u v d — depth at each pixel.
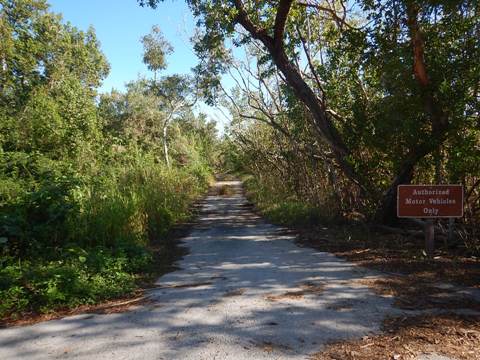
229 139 36.25
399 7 8.03
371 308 4.64
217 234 11.37
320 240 9.40
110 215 9.11
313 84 13.79
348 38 9.54
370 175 10.48
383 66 8.68
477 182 7.73
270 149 24.12
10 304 5.04
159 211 12.27
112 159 19.16
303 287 5.61
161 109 35.44
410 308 4.60
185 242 10.28
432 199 6.85
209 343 3.86
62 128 16.73
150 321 4.54
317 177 15.02
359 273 6.27
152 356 3.63
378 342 3.73
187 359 3.54
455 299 4.87
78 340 4.08
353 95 11.24
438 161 8.51
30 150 15.86
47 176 10.68
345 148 10.92
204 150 55.56
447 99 7.84
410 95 8.34
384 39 8.72
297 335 3.96
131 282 6.27
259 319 4.43
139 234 10.00
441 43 8.20
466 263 6.52
